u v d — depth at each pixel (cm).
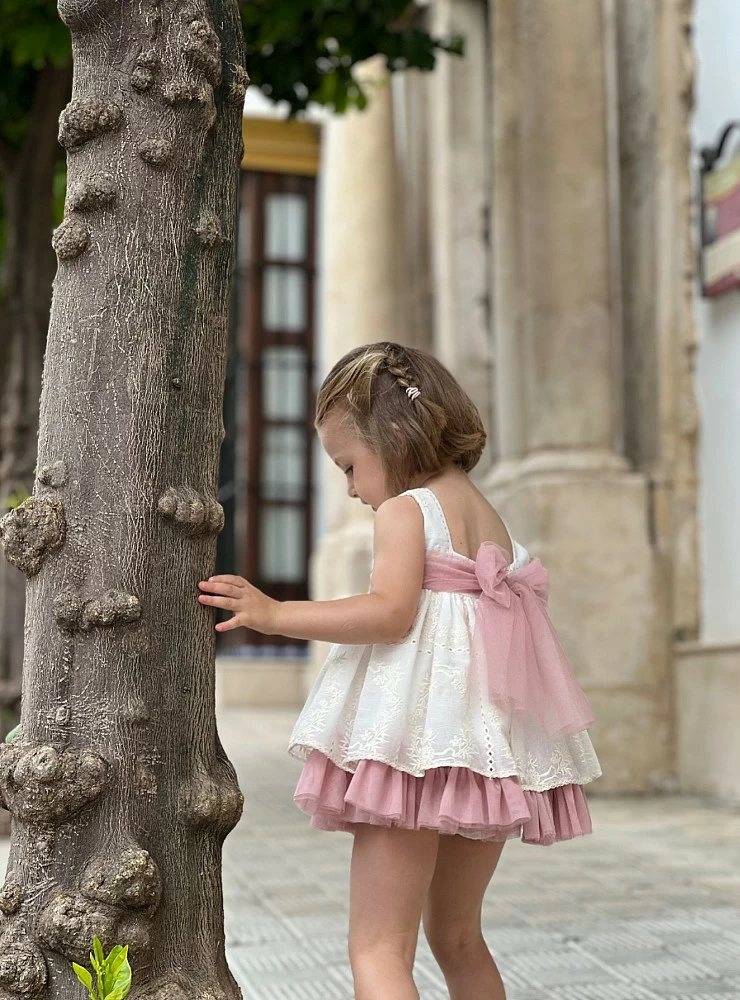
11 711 576
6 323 709
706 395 759
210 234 202
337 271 1105
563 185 781
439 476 221
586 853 523
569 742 216
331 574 1138
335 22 638
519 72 829
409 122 1084
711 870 482
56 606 190
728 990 309
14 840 190
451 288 956
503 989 224
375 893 198
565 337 774
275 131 1619
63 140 201
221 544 1593
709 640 744
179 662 195
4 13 570
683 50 788
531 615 212
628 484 756
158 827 190
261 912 404
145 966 185
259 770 841
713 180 743
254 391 1634
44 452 197
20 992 181
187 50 200
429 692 196
